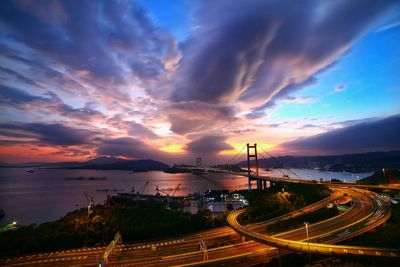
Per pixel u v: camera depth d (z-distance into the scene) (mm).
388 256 73312
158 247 102812
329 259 84812
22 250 100438
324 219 129625
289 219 130625
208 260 86375
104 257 88312
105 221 134250
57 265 86812
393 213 129125
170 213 152875
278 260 85625
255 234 98625
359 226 109938
